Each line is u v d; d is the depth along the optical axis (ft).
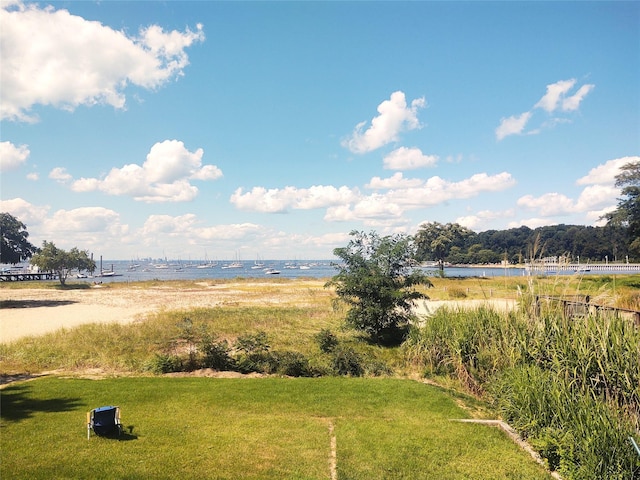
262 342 44.78
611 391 26.32
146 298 119.96
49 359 43.60
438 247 208.54
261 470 20.02
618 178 122.83
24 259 130.93
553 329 32.76
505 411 28.02
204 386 34.06
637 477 18.95
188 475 19.20
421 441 23.89
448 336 40.98
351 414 28.35
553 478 20.47
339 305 58.95
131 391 32.42
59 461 20.07
